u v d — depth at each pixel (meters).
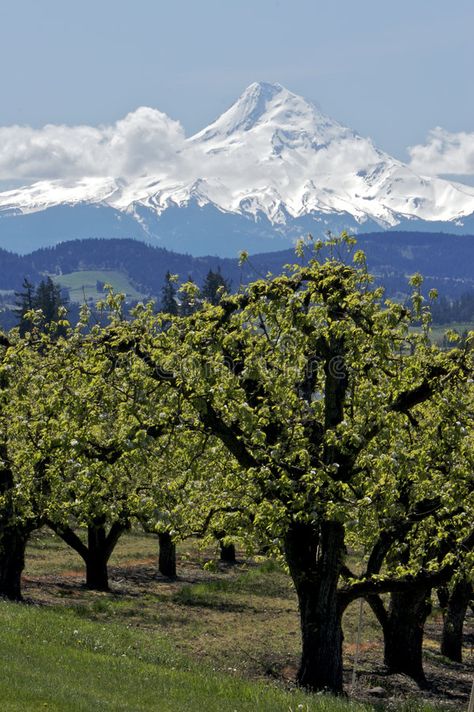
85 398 31.03
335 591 33.22
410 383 31.70
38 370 32.03
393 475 31.22
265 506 30.81
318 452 31.42
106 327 32.75
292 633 52.16
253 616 57.28
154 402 30.47
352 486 31.11
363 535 34.22
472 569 31.91
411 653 43.72
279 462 29.59
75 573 70.50
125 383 31.47
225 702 26.69
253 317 31.42
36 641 32.19
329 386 31.33
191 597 62.78
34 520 47.81
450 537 35.81
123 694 25.17
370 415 31.05
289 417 32.00
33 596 54.03
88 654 31.64
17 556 50.03
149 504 33.00
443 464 32.25
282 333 31.27
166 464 35.47
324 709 27.44
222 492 33.72
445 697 40.44
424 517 33.62
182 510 32.69
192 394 30.11
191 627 50.72
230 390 29.62
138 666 31.41
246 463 31.67
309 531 33.25
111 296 33.12
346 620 60.44
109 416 31.16
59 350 32.75
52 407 31.14
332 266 32.06
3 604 43.09
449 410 31.22
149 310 33.00
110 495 41.28
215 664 39.62
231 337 30.23
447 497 31.17
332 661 33.31
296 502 29.36
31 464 41.53
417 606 43.41
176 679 29.88
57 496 43.41
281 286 31.48
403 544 35.09
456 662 50.56
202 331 30.50
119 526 62.97
